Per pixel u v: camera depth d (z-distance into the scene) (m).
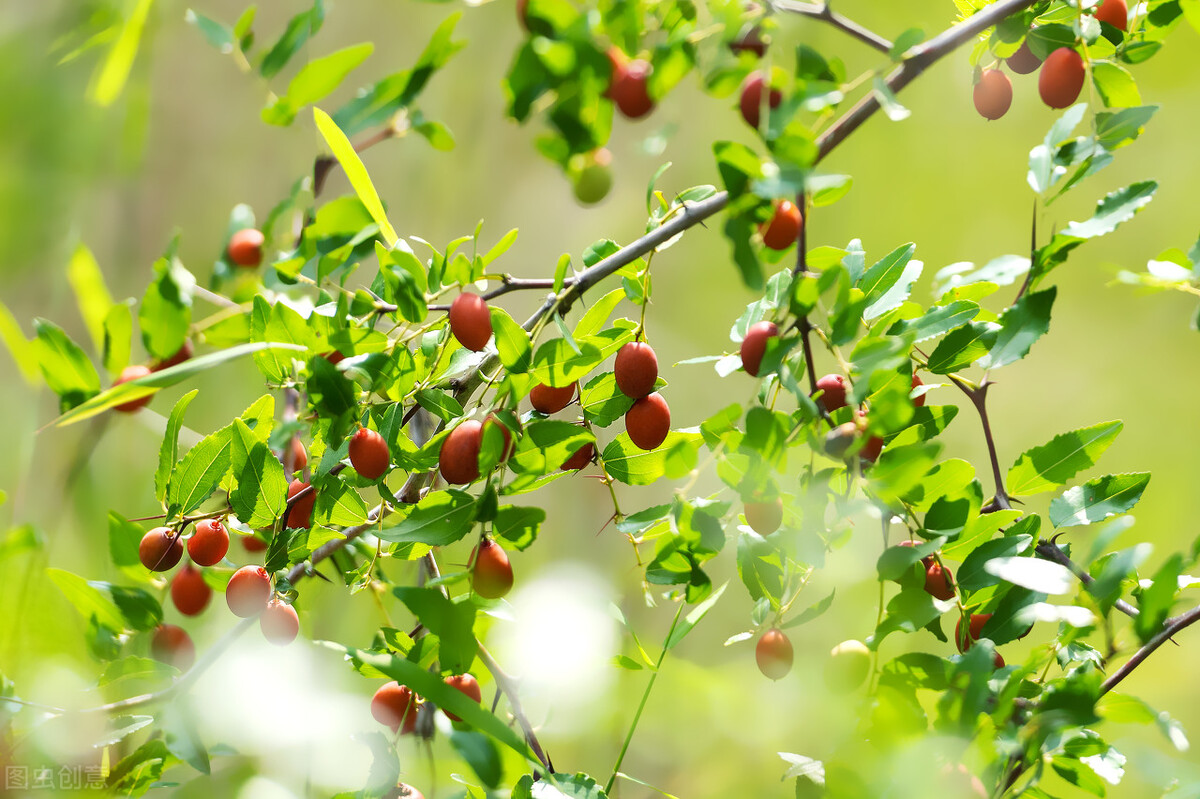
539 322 1.69
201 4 2.75
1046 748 1.68
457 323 1.69
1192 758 2.48
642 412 1.70
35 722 1.75
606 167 1.71
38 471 2.11
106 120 2.60
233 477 1.74
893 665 1.68
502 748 1.69
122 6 1.95
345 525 1.72
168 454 1.74
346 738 1.78
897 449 1.66
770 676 1.71
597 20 1.65
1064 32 1.73
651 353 1.70
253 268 1.89
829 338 1.66
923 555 1.67
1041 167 1.72
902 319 1.72
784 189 1.62
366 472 1.70
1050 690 1.67
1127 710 1.66
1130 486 1.72
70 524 2.06
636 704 1.87
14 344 1.81
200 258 2.73
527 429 1.69
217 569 1.79
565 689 1.74
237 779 1.83
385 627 1.73
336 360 1.74
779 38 1.66
